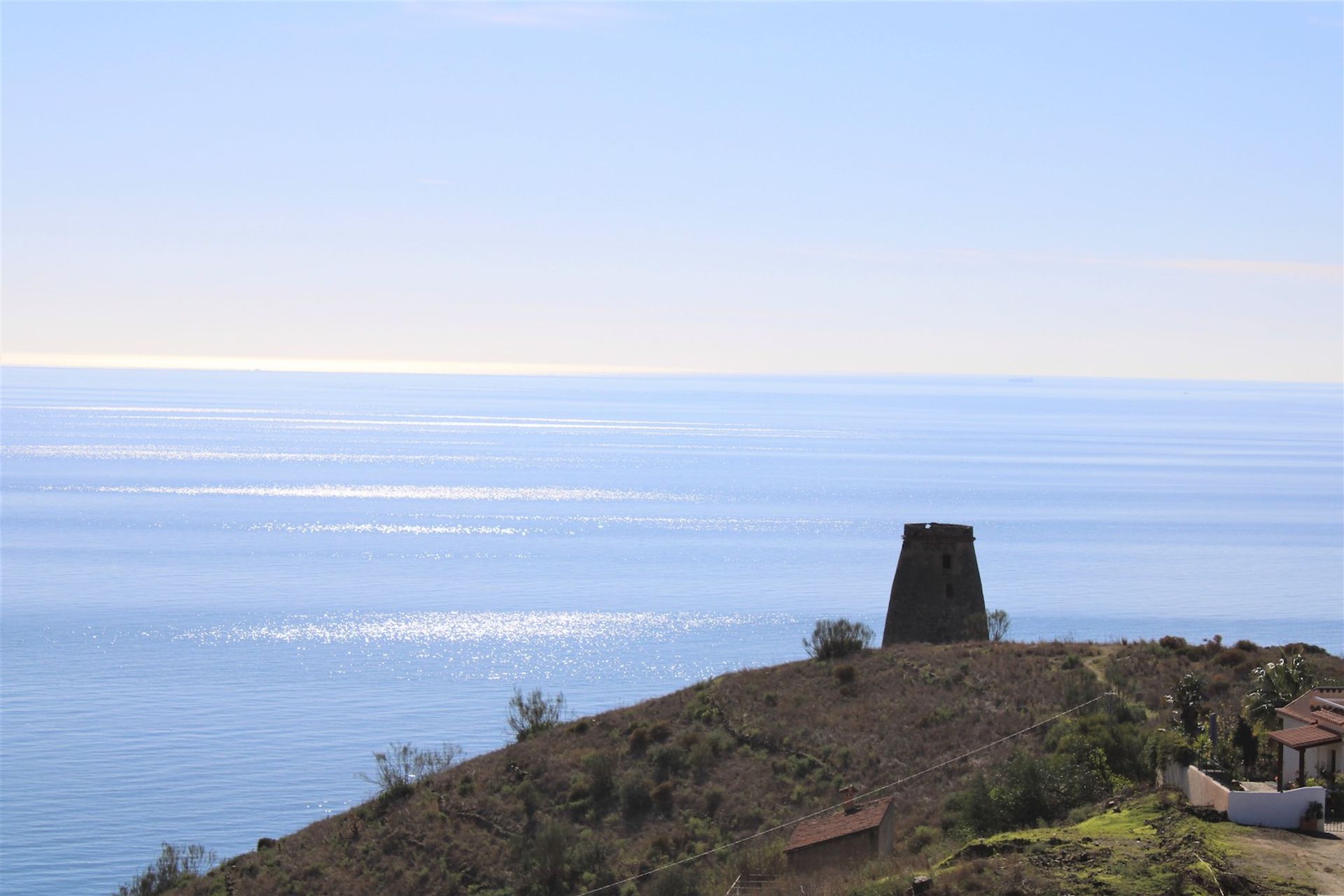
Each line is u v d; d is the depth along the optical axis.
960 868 43.25
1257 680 60.34
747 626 199.50
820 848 55.25
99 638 187.88
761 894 51.81
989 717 73.88
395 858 69.31
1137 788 54.00
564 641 188.75
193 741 136.75
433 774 78.81
